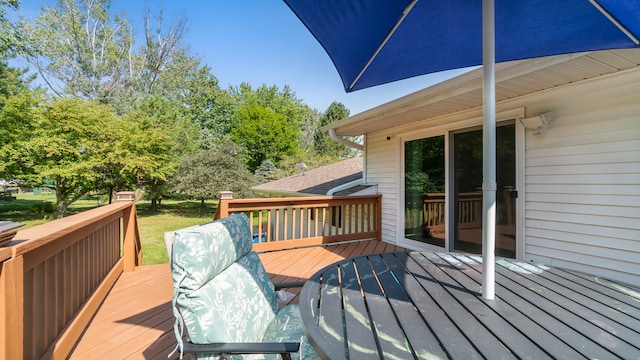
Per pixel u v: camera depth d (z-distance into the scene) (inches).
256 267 70.7
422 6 67.9
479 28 75.0
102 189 476.7
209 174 474.9
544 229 127.4
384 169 218.4
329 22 67.8
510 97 137.1
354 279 63.3
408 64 86.4
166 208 574.9
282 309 71.1
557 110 122.3
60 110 378.6
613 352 35.5
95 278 105.8
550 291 56.3
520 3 67.1
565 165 120.6
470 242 159.8
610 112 108.2
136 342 82.9
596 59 95.1
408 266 73.0
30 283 60.6
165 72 845.8
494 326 42.1
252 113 886.4
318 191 283.1
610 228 109.1
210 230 58.0
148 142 449.7
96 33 753.6
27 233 58.3
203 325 48.4
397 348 36.2
